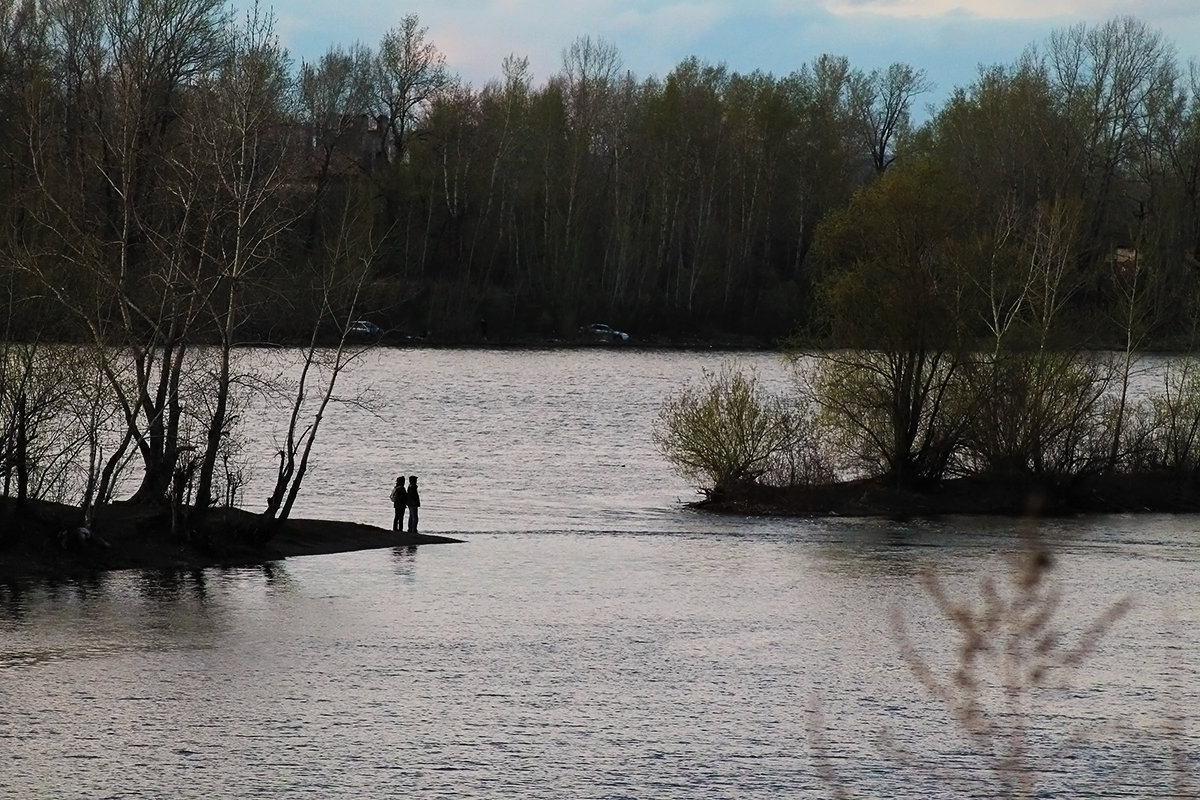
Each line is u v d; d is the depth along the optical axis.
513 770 37.97
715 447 95.19
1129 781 38.03
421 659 50.03
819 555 76.62
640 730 42.00
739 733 41.84
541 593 63.47
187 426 73.31
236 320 80.75
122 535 66.94
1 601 57.34
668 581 67.50
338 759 38.50
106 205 71.56
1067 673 49.94
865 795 36.62
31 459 66.69
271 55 67.19
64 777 36.41
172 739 39.88
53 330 66.12
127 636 52.03
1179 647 54.66
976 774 38.41
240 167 66.94
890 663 51.03
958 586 67.38
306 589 62.50
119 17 71.19
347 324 71.31
